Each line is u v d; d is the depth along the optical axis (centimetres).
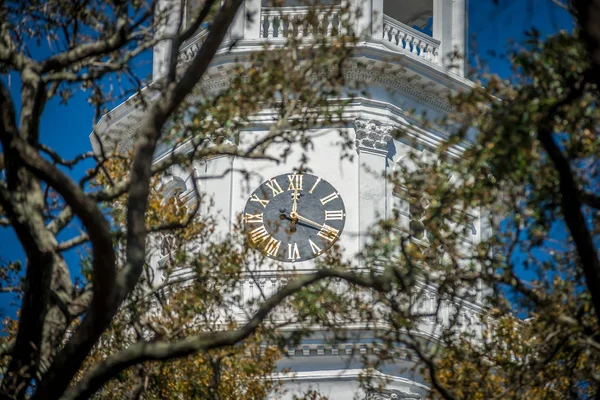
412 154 5703
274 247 9988
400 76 10244
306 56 5697
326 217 10069
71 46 5131
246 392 7500
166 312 6700
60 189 4103
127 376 6238
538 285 5388
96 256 4147
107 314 4209
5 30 4903
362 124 10181
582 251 4569
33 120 4759
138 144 4409
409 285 5316
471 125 5294
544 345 5503
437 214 5431
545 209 5131
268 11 10288
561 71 4916
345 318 5753
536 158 4988
